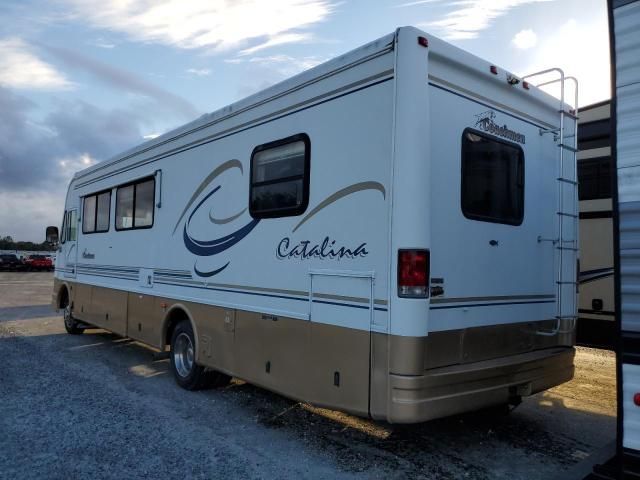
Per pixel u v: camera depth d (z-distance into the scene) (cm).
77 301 883
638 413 244
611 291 625
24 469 366
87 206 860
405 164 333
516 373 388
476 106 397
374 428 459
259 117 467
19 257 3791
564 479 328
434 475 368
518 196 433
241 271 477
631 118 249
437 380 335
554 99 471
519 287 430
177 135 598
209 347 521
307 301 401
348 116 377
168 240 607
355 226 365
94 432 438
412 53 340
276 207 439
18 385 580
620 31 254
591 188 649
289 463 384
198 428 453
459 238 380
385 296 340
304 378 399
